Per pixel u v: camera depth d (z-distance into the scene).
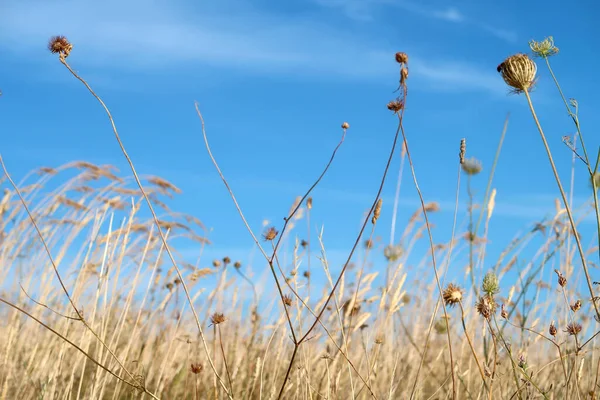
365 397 1.47
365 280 1.56
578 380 1.38
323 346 1.59
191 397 1.67
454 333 1.66
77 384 1.71
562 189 1.17
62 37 1.28
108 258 1.68
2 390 1.69
